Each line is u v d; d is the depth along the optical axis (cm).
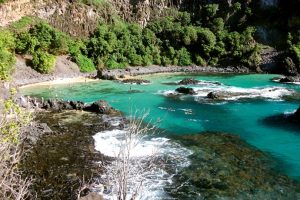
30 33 7712
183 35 9131
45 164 3102
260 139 3822
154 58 8900
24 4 8050
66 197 2570
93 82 7088
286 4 9244
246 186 2750
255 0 9531
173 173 2920
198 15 9794
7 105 1548
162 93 6047
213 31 9444
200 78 7706
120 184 1284
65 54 8038
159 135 3853
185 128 4166
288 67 8125
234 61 9012
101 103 4834
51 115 4609
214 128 4188
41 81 7044
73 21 8644
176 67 8856
